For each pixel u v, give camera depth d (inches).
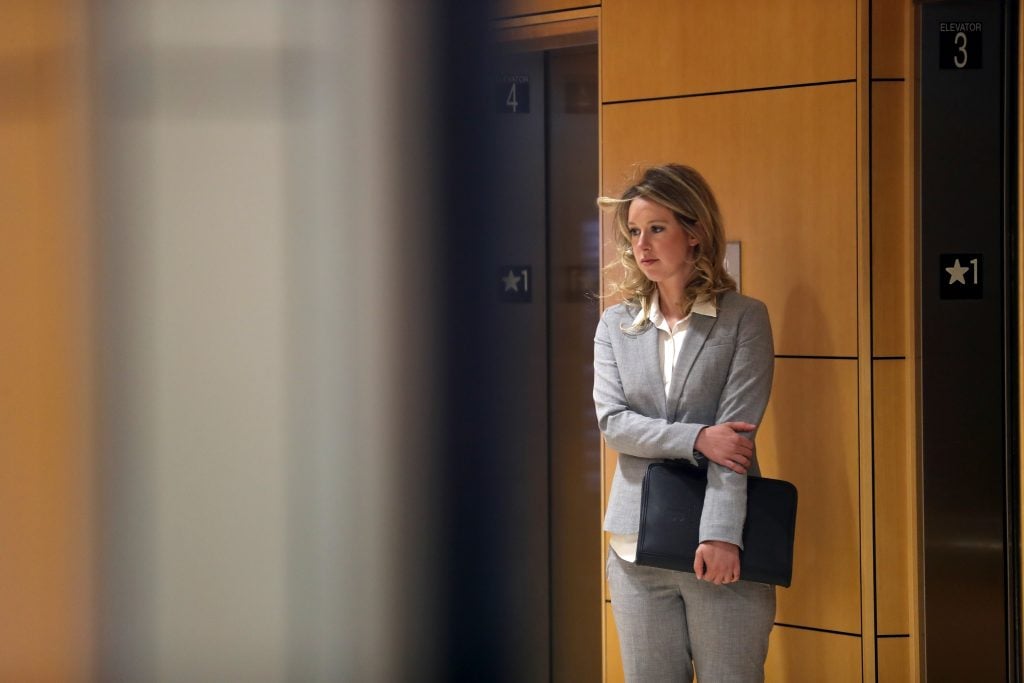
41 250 5.1
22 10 5.2
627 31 102.5
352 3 5.6
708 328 81.4
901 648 95.4
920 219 93.1
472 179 5.9
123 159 5.2
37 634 5.0
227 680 5.3
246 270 5.3
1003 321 92.9
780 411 97.9
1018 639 92.4
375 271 5.5
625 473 82.8
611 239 103.2
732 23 98.0
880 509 95.0
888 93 93.4
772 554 76.7
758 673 80.2
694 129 100.0
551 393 115.1
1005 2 91.1
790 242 96.6
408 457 5.7
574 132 111.6
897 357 94.7
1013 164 91.5
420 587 5.7
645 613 81.0
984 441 93.7
